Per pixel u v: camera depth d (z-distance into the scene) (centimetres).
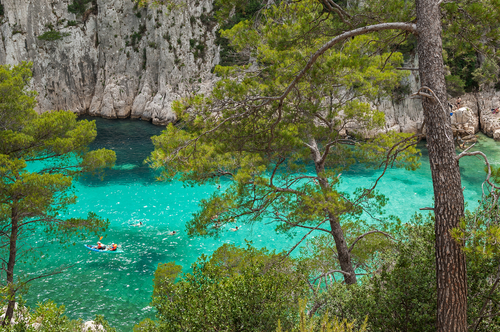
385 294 788
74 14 6031
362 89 1134
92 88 6306
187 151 1033
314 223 1519
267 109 956
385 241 1200
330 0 828
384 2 829
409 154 1170
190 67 5897
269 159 1112
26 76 1655
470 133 4469
